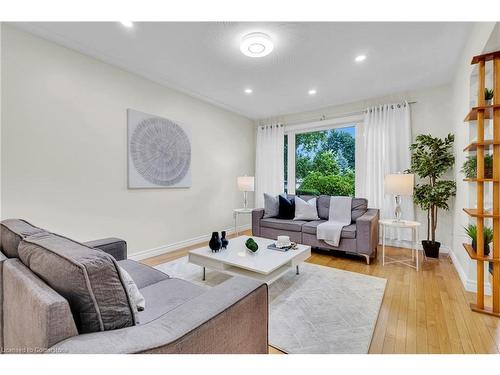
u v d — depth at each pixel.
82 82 2.69
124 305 0.88
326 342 1.58
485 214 1.90
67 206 2.59
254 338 1.08
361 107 4.26
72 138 2.62
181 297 1.38
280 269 2.29
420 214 3.73
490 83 2.24
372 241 3.13
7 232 1.33
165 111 3.58
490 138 2.25
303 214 3.93
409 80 3.40
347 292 2.29
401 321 1.82
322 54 2.70
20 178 2.29
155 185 3.42
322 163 4.81
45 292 0.77
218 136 4.57
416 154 3.38
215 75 3.24
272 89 3.73
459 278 2.62
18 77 2.26
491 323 1.78
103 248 1.87
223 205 4.70
